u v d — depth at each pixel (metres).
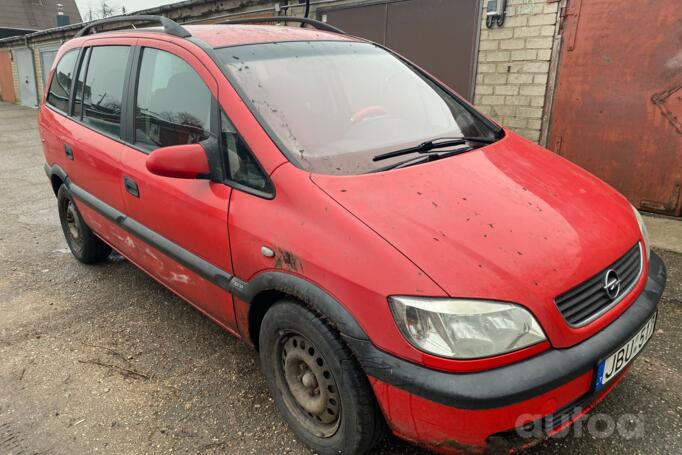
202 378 2.88
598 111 5.31
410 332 1.76
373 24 7.22
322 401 2.18
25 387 2.87
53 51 18.20
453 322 1.72
